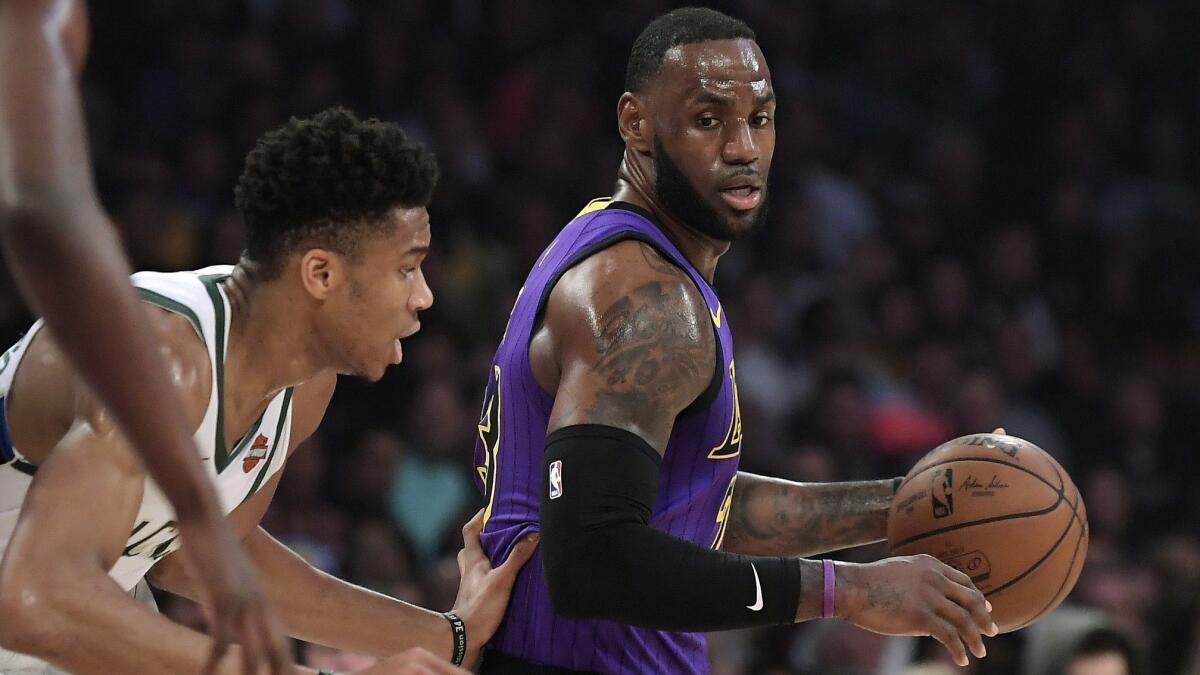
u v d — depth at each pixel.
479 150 25.08
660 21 8.30
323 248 7.03
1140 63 32.03
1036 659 12.33
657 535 7.15
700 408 7.63
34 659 7.93
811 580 7.36
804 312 23.34
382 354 7.32
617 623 7.55
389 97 24.36
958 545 8.08
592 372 7.27
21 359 7.12
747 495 9.03
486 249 23.14
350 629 8.42
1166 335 27.25
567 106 26.08
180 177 22.25
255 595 4.06
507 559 7.98
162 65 23.75
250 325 7.16
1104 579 19.20
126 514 6.36
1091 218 29.27
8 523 7.20
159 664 6.02
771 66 28.84
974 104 30.66
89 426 6.32
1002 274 27.19
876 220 27.77
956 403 23.64
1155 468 24.94
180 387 6.79
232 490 7.52
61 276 3.74
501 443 8.09
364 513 18.41
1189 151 31.61
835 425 21.80
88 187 3.87
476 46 26.38
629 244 7.68
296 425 8.16
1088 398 25.78
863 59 30.44
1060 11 31.47
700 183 8.00
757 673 16.23
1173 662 17.95
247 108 23.02
